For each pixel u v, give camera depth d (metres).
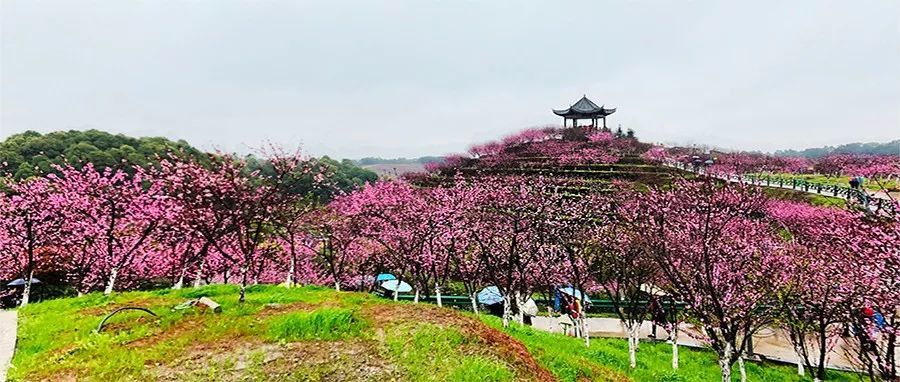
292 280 25.17
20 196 22.12
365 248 31.19
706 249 14.99
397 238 26.22
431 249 23.78
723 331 14.48
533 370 11.05
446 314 13.27
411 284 32.41
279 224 22.61
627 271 20.02
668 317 25.30
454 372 9.92
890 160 43.41
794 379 19.58
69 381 9.44
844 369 20.28
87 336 12.27
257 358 10.27
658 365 18.92
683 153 72.88
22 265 26.98
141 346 11.24
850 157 59.06
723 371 14.48
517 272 22.78
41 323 14.05
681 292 15.67
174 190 20.14
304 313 12.46
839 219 24.94
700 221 17.81
